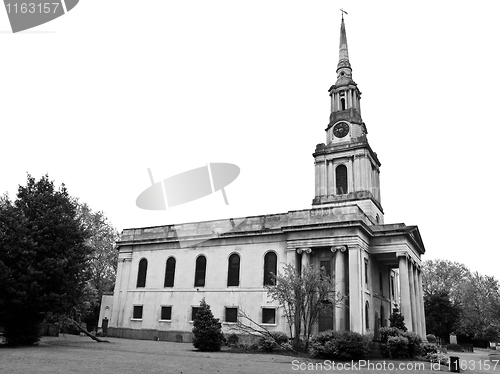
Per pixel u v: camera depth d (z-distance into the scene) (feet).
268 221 133.28
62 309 91.45
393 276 156.66
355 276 112.78
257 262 129.80
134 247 156.04
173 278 144.25
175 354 82.23
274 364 70.69
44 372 47.32
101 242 173.37
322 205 146.20
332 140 157.99
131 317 146.30
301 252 122.01
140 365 58.13
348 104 161.99
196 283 138.62
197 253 141.69
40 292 89.04
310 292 97.81
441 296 215.92
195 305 135.03
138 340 131.44
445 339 214.07
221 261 136.05
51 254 91.61
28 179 99.40
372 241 127.24
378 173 160.66
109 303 160.66
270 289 102.63
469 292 225.56
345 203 142.72
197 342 95.04
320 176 152.15
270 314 122.42
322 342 89.92
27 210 94.07
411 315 121.39
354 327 108.47
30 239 87.81
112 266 184.96
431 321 210.18
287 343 98.89
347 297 111.45
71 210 100.83
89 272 102.27
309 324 96.63
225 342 108.37
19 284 84.69
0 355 64.80
